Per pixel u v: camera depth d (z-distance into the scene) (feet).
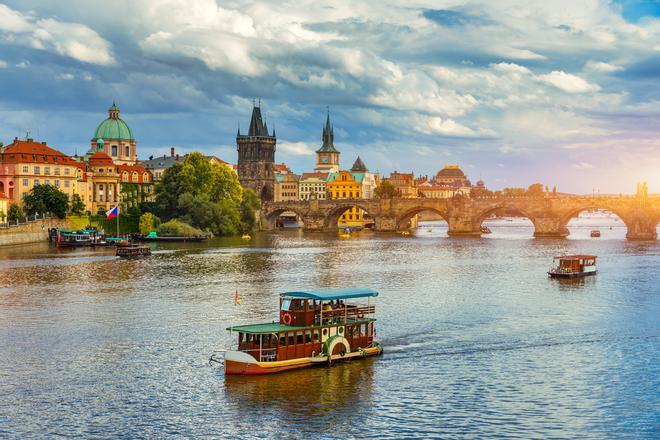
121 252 634.84
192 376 247.29
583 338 300.81
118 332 309.83
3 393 231.09
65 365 260.21
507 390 234.79
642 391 234.38
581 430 204.54
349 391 232.94
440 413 215.72
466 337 301.02
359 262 596.29
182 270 529.45
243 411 216.33
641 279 481.05
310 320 262.67
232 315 346.33
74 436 199.41
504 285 450.30
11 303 379.76
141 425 206.59
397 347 284.20
